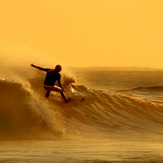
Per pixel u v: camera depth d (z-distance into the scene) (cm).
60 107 6538
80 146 4406
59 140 5084
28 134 5294
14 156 3600
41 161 3338
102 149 4138
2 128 5262
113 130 6250
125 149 4150
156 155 3712
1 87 5491
